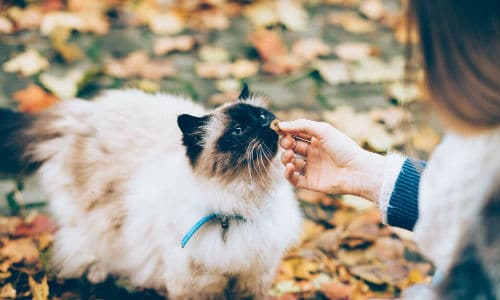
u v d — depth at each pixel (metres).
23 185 3.10
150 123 2.49
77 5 4.28
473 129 1.33
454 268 1.47
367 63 3.91
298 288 2.64
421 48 1.33
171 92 3.62
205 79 3.77
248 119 2.21
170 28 4.15
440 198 1.45
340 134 2.12
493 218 1.37
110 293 2.68
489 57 1.25
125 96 2.65
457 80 1.29
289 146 2.15
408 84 1.44
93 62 3.84
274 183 2.24
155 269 2.48
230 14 4.34
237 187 2.17
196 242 2.18
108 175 2.45
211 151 2.18
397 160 2.06
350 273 2.73
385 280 2.68
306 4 4.46
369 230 2.93
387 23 4.29
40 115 2.73
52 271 2.69
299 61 3.93
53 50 3.91
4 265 2.69
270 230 2.24
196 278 2.27
